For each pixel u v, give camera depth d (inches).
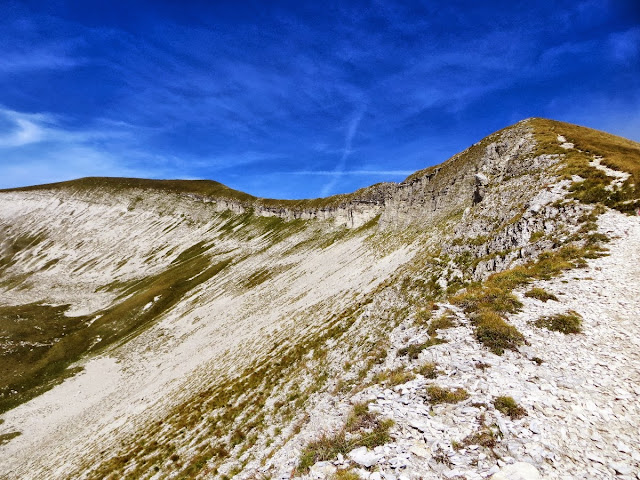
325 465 356.5
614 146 1491.1
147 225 7815.0
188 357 2336.4
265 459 625.6
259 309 2647.6
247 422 916.0
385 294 1334.9
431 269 1307.8
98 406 2149.4
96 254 7017.7
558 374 446.3
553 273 800.9
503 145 2164.1
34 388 2751.0
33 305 4660.4
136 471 920.3
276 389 1041.5
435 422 381.1
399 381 503.5
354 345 1050.1
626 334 515.8
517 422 364.2
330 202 5595.5
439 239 1732.3
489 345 527.2
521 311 646.5
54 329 3809.1
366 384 603.5
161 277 5191.9
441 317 652.1
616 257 786.8
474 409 390.6
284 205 6702.8
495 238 1211.9
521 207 1268.5
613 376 427.5
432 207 2554.1
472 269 1157.1
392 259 2036.2
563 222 1036.5
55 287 5812.0
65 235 7770.7
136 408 1722.4
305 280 2869.1
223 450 821.9
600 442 331.6
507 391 418.9
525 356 499.5
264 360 1355.8
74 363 3129.9
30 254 7298.2
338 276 2421.3
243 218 7239.2
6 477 1644.9
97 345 3417.8
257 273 3954.2
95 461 1200.8
